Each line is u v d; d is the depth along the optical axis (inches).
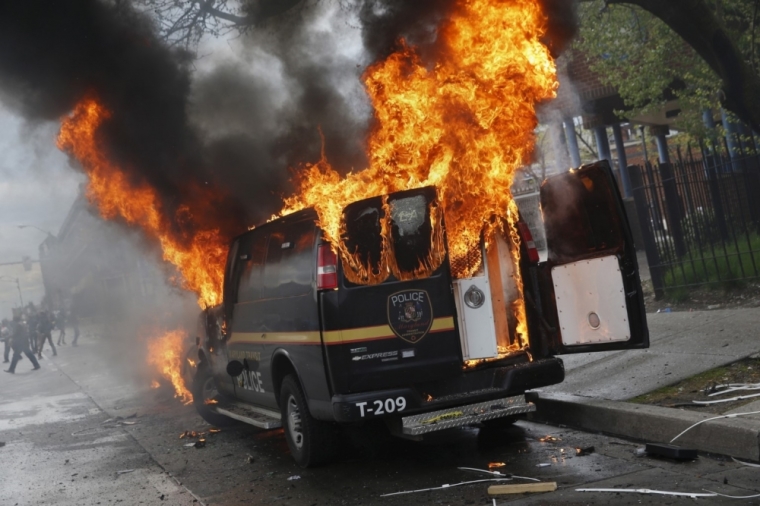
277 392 271.3
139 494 248.2
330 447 247.8
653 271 437.4
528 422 281.3
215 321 341.1
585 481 198.1
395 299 230.7
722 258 429.7
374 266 231.5
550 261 252.8
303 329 240.5
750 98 397.1
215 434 344.2
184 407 433.7
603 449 228.4
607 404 250.5
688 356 295.7
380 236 233.8
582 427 257.9
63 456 332.2
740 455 199.8
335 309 226.7
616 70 632.4
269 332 269.6
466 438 268.7
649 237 440.5
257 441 316.5
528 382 239.1
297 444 258.4
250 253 297.1
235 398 333.4
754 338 297.3
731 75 398.3
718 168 450.9
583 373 310.7
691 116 594.6
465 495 200.1
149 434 362.9
